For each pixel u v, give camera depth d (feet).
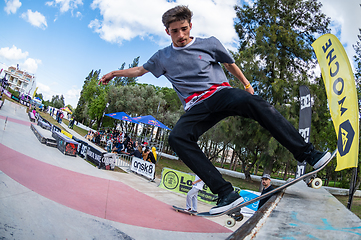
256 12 54.13
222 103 4.45
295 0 50.72
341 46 7.48
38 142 38.09
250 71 47.37
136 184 30.27
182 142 4.59
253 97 4.28
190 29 4.81
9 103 125.18
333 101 7.84
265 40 48.78
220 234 17.94
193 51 4.83
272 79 48.52
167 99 109.50
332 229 2.76
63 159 31.86
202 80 4.79
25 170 20.49
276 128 4.13
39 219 12.47
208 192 29.14
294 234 2.55
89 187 21.95
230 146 65.51
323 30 50.80
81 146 41.55
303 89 16.05
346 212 3.76
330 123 46.78
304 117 15.74
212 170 4.57
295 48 48.96
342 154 7.25
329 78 8.13
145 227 15.70
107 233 13.39
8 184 15.78
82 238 11.97
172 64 5.04
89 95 150.82
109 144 62.28
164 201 24.84
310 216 3.41
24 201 14.05
